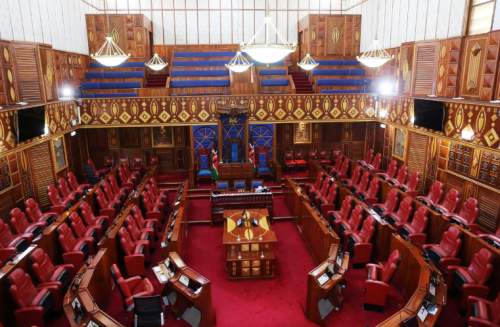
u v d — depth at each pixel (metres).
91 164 14.31
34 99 11.17
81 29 16.69
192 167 14.13
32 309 6.04
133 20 17.47
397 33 14.83
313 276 6.68
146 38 18.06
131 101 13.85
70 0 15.44
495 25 10.02
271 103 14.42
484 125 9.26
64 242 8.02
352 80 16.77
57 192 11.18
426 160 12.88
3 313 6.13
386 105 14.20
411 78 13.27
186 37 19.30
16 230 8.88
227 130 14.45
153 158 16.52
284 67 17.38
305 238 10.30
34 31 12.15
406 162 14.05
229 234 8.77
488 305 6.13
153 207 11.15
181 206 10.12
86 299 5.88
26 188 11.38
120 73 16.91
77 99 13.32
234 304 7.53
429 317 5.47
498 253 6.82
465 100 10.28
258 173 15.12
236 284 8.29
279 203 13.34
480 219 10.43
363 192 12.24
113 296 7.73
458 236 7.86
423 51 12.70
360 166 13.88
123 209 9.99
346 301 7.46
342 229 9.65
